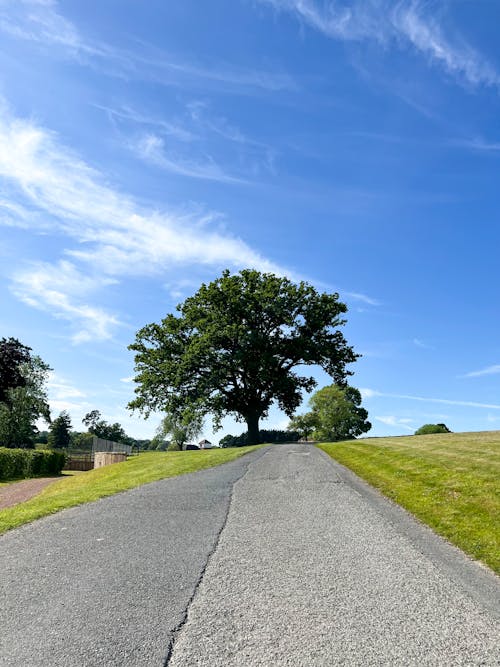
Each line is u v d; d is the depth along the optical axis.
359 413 78.81
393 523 8.85
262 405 42.06
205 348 37.78
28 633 4.60
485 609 5.17
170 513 9.81
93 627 4.71
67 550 7.30
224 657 4.17
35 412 66.94
